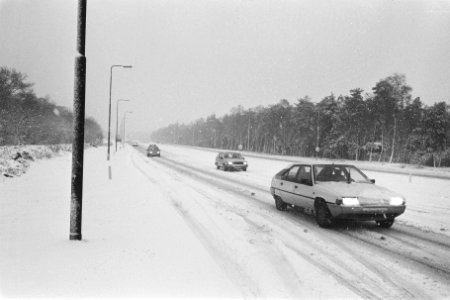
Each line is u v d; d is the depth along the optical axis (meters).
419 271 5.89
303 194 9.70
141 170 24.77
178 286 5.05
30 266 5.66
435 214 11.02
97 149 60.00
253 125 113.25
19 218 9.05
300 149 82.88
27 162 21.75
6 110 30.47
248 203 12.45
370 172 32.09
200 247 6.82
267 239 7.65
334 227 8.99
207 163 36.81
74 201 7.07
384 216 8.52
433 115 55.12
